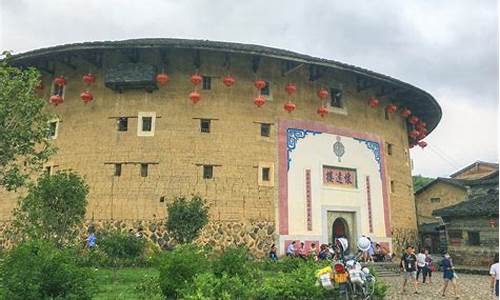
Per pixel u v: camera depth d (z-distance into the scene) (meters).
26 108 12.66
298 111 22.06
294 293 9.98
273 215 20.22
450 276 13.11
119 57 21.00
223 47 19.64
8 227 20.28
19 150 12.70
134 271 14.91
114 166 19.84
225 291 8.91
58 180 14.47
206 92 20.83
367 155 23.73
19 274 6.87
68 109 21.27
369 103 24.34
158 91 20.62
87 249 17.56
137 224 19.03
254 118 21.06
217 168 20.02
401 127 26.78
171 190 19.44
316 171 21.78
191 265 10.62
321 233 21.14
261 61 21.78
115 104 20.62
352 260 10.90
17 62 21.16
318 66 21.70
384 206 23.69
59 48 19.89
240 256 11.76
